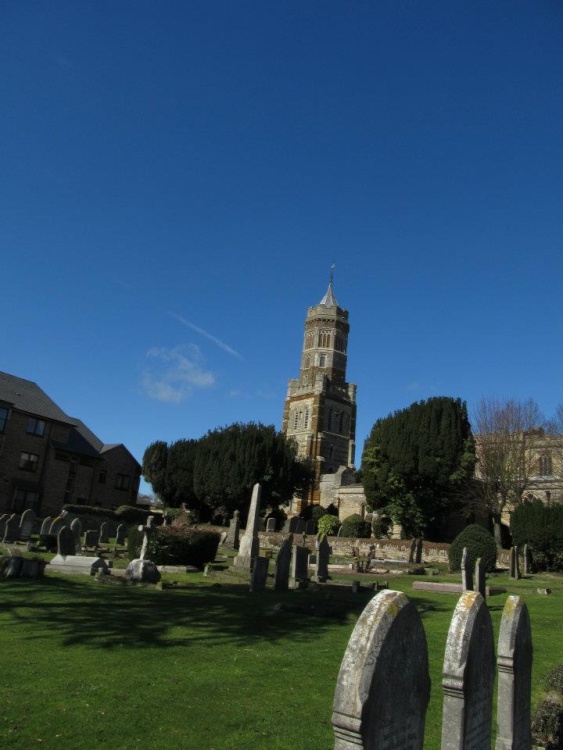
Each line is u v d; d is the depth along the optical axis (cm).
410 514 4653
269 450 5872
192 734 604
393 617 425
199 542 2202
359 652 404
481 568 1939
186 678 771
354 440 10025
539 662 1000
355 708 388
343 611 1253
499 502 4659
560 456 5019
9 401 5156
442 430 4612
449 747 468
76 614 1117
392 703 415
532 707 729
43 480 5322
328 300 11031
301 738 609
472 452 4647
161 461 6269
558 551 3378
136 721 627
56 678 741
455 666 479
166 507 6266
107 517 4653
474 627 501
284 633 1065
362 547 3956
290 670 837
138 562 1573
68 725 606
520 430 4791
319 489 8019
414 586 2006
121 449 6212
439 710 724
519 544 3497
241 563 2119
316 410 9662
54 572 1664
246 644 967
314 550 3703
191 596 1423
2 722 603
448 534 4956
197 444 6291
